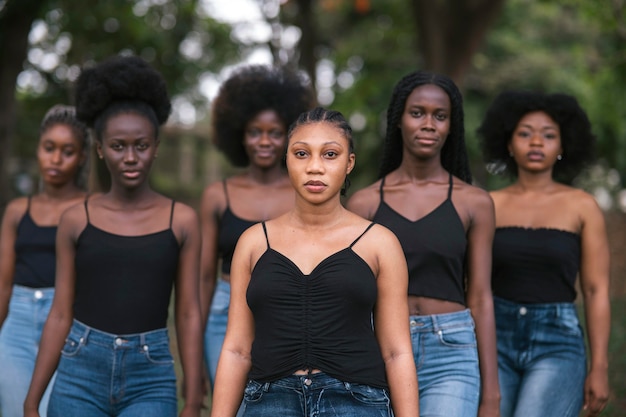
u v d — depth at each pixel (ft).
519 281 16.12
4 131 41.81
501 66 80.07
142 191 14.61
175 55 61.52
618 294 42.32
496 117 18.02
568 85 77.66
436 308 14.14
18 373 16.67
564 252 16.01
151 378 14.10
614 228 63.26
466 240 14.47
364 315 11.19
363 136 75.77
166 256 14.35
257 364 11.11
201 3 63.98
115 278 14.05
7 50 41.42
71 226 14.33
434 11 47.73
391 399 11.43
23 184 77.51
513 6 84.23
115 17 53.78
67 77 58.18
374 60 74.59
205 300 18.40
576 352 15.72
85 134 18.03
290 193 18.71
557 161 18.57
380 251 11.42
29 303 17.12
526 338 15.94
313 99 20.80
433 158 14.79
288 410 10.95
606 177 69.26
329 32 82.02
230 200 18.57
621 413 23.48
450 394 13.70
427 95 14.53
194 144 109.09
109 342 13.88
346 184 12.28
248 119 19.07
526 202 16.83
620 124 56.80
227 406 11.46
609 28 42.37
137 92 14.94
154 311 14.20
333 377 10.92
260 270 11.28
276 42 65.67
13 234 17.78
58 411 13.84
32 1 40.47
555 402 15.40
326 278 11.06
